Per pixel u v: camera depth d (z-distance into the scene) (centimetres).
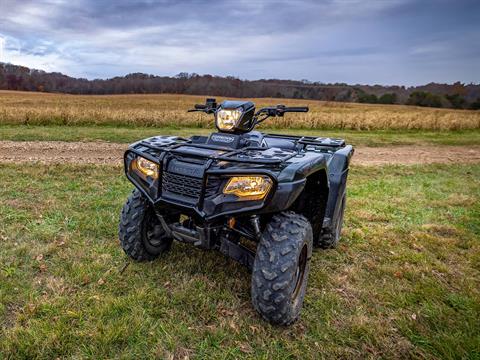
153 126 1667
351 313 269
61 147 948
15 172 621
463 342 236
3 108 1547
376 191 648
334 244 379
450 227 464
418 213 528
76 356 207
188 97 5434
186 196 240
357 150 1216
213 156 233
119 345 219
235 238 279
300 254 253
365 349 231
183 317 249
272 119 1847
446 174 853
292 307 242
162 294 273
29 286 273
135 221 298
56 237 364
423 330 251
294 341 235
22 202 466
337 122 1911
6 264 302
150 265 314
